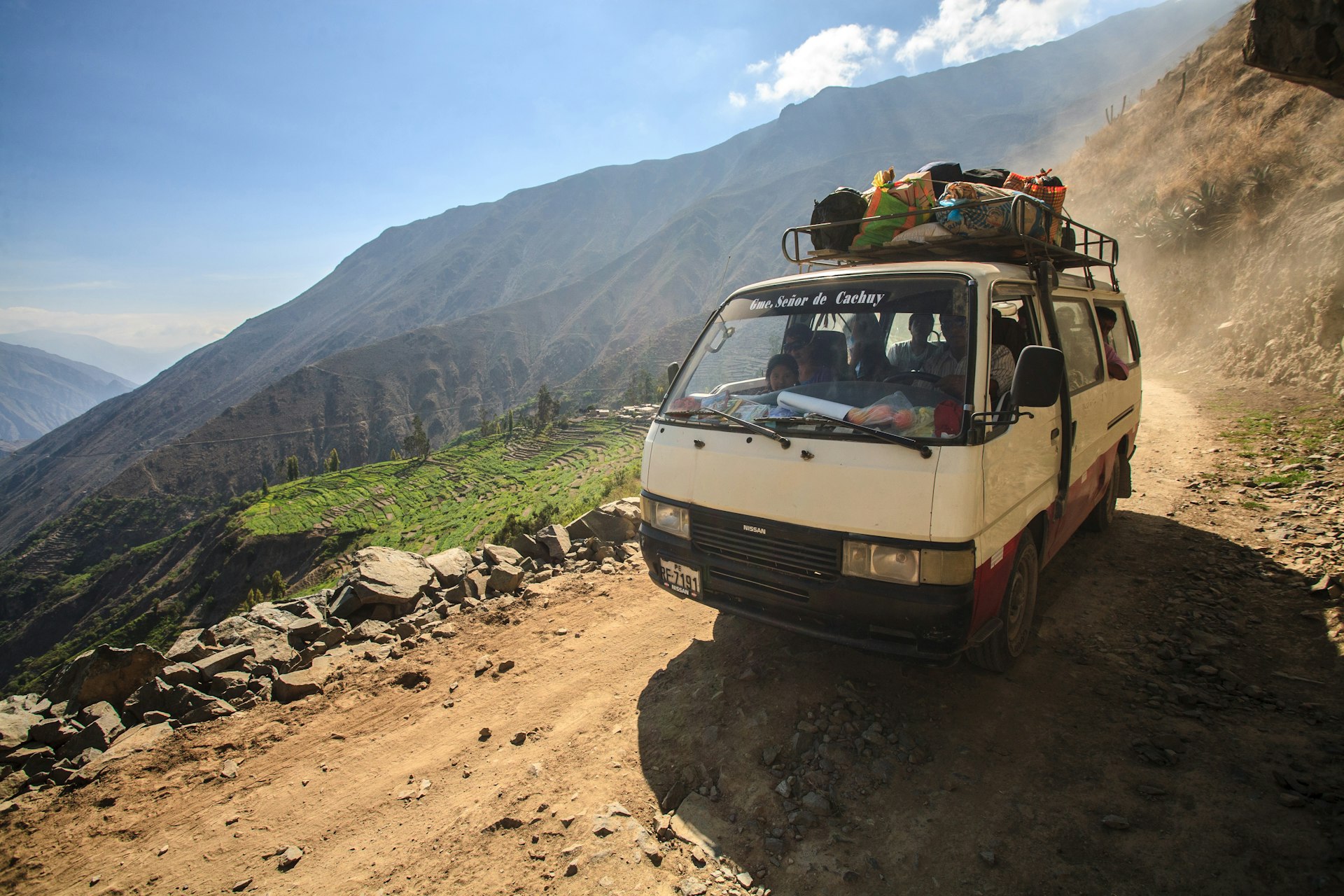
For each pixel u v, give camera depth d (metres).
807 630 3.41
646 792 3.12
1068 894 2.39
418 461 182.25
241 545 140.62
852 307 3.75
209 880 2.84
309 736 3.87
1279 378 16.30
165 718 4.14
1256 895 2.29
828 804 2.88
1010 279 3.77
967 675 3.86
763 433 3.53
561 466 151.12
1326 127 23.08
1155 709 3.46
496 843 2.89
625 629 4.86
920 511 3.02
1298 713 3.32
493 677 4.36
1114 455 5.97
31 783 3.65
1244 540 5.83
